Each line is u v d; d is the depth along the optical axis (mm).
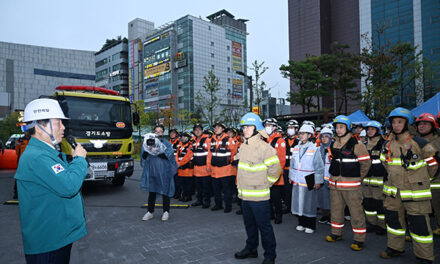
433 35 48125
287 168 6484
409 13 50469
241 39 95500
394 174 3893
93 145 8445
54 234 2119
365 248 4402
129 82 96938
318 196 5766
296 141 6492
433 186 4688
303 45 73812
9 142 30219
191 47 79812
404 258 3994
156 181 5949
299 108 68562
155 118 44250
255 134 3848
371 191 5203
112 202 7883
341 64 37938
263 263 3689
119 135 9000
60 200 2162
